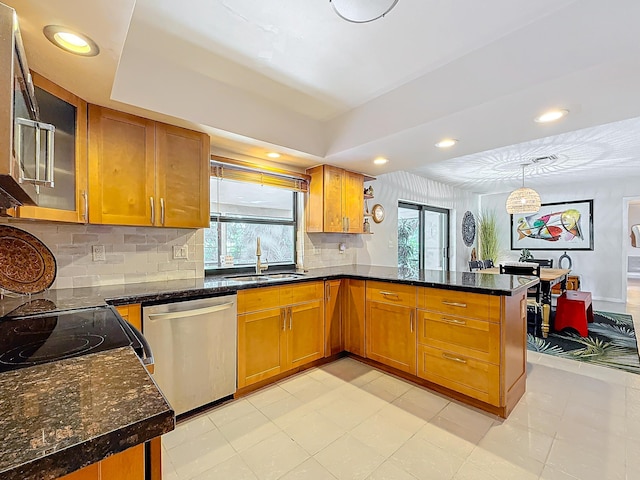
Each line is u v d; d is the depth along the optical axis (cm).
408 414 214
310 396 238
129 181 204
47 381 72
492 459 170
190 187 232
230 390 229
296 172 336
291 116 275
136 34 178
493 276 281
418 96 223
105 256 221
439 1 153
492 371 211
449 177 558
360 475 159
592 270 611
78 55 140
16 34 77
